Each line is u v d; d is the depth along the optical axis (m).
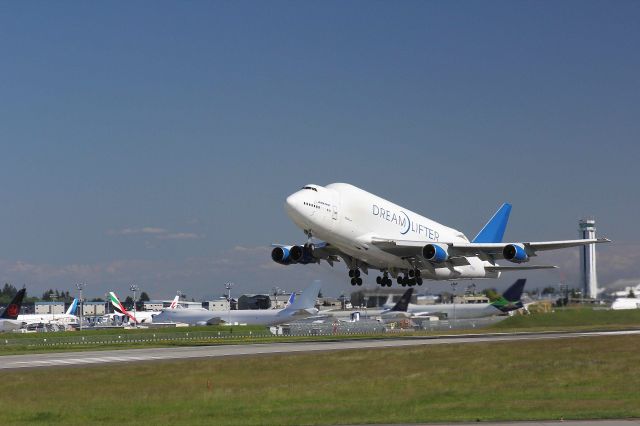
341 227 58.47
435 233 69.88
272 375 42.28
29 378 41.91
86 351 63.03
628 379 39.47
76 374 43.25
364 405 31.88
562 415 27.53
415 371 43.50
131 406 32.78
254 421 28.38
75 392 36.88
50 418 30.30
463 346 58.34
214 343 72.50
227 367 45.75
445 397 34.12
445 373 42.41
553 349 55.41
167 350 61.22
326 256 65.81
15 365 49.28
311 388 37.25
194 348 63.03
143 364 47.66
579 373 42.09
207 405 32.75
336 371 43.72
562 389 36.31
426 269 66.88
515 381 39.38
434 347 57.59
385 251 62.66
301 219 56.25
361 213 60.03
